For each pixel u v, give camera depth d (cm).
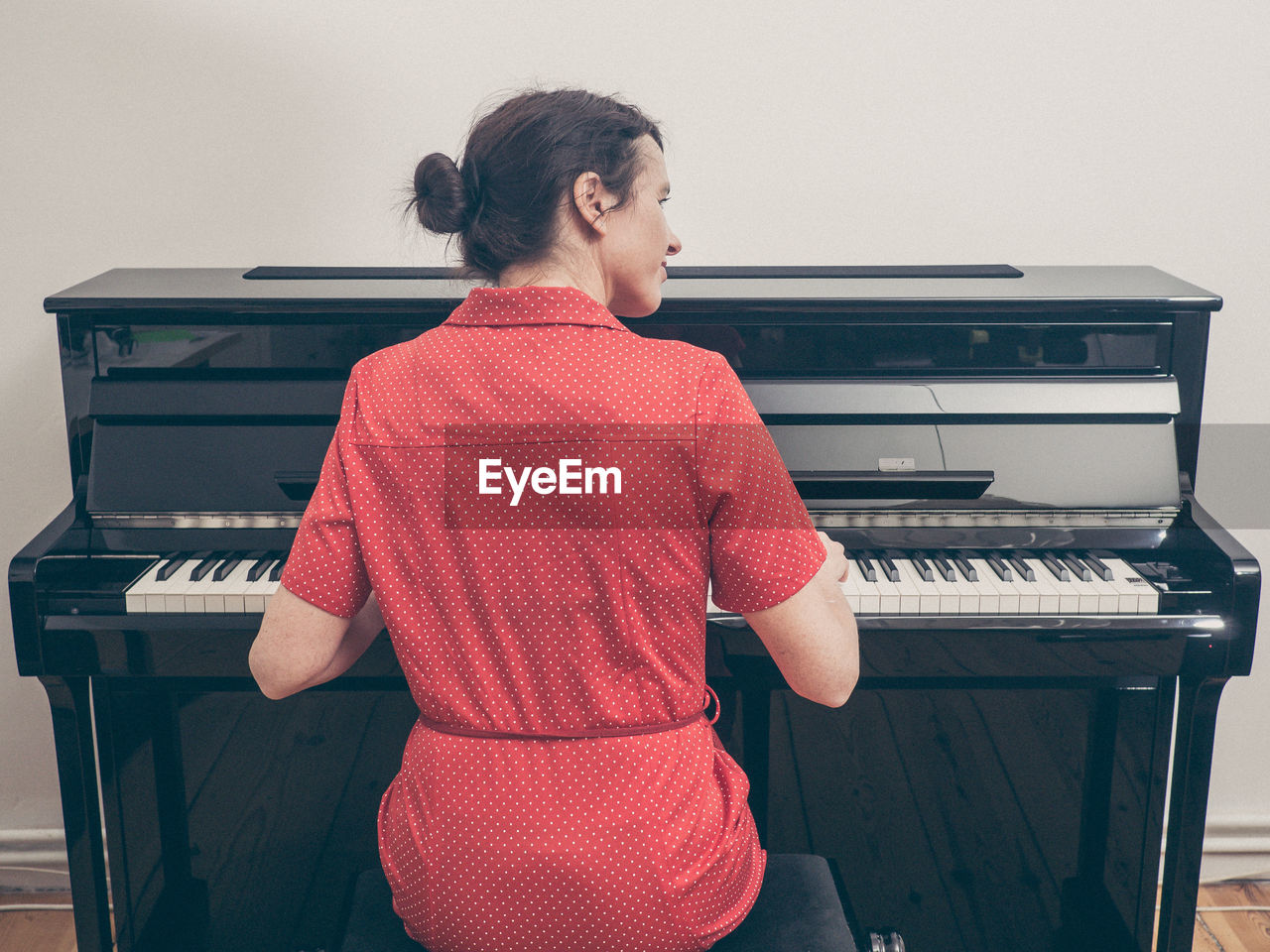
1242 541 234
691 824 106
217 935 199
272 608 107
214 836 194
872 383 174
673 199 221
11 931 228
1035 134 216
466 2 210
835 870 150
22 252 218
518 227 103
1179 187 218
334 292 177
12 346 222
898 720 189
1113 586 163
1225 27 209
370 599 118
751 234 223
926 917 200
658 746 104
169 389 174
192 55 211
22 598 159
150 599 160
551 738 103
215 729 188
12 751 237
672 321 175
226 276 196
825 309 171
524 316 101
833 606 106
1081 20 210
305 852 195
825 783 193
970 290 180
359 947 129
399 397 103
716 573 103
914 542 175
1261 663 234
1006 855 196
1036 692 187
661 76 214
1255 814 241
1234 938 224
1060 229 221
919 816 195
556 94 106
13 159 213
